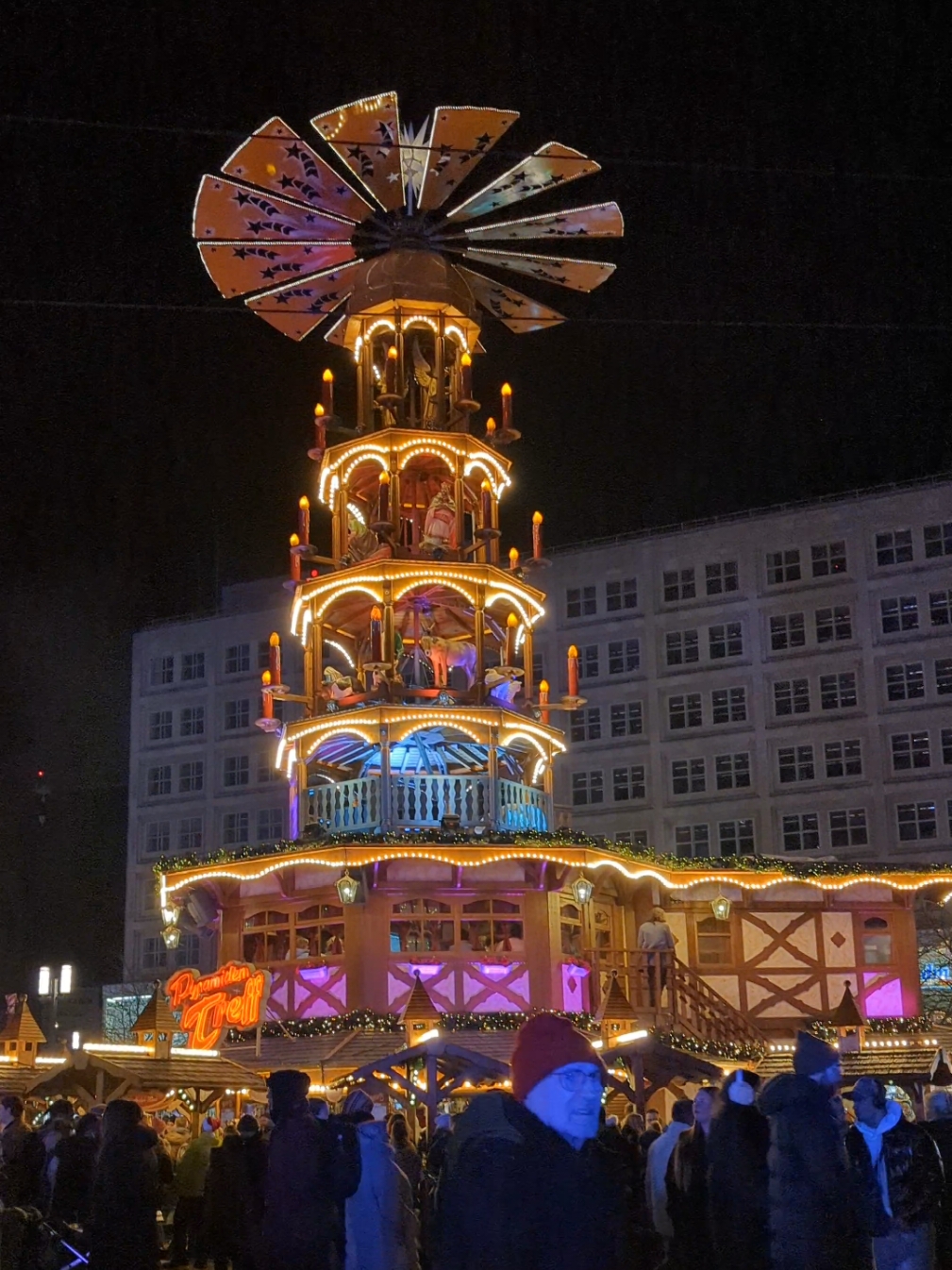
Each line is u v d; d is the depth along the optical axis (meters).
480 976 27.31
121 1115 10.41
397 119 28.03
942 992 45.25
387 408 30.44
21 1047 23.47
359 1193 9.06
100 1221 10.16
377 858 26.67
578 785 55.97
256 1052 26.25
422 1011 24.16
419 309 30.09
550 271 30.42
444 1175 4.52
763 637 54.38
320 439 30.38
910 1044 25.88
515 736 29.41
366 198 31.22
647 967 28.62
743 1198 7.22
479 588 29.09
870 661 52.66
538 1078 4.55
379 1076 22.16
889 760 51.62
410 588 28.94
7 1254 9.88
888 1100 8.96
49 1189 12.70
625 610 56.66
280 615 61.53
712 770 54.09
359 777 29.80
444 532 29.97
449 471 30.83
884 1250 8.91
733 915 30.70
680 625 55.66
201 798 61.00
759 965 30.48
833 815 52.03
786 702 53.59
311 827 28.05
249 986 26.23
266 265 29.81
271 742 60.41
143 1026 21.94
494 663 33.50
